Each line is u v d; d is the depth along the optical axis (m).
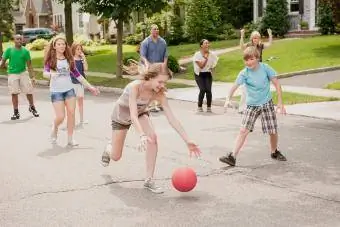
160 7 23.86
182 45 39.94
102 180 8.27
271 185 7.96
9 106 17.33
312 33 37.69
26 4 79.62
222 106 16.98
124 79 24.70
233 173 8.65
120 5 23.67
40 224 6.42
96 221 6.50
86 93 21.84
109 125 13.38
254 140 11.29
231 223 6.40
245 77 9.11
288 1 39.44
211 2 42.25
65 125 13.43
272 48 30.75
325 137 11.66
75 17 62.44
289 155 9.91
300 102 16.62
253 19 43.41
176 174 7.52
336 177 8.38
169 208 6.94
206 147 10.69
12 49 14.51
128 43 47.47
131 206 7.03
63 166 9.20
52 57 10.66
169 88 21.44
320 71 23.84
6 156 10.05
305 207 6.96
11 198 7.45
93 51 43.03
